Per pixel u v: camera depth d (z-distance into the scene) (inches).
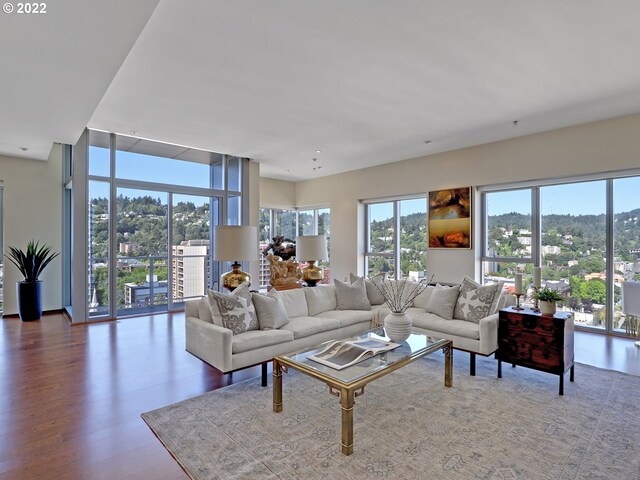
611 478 73.0
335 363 97.8
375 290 187.3
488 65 124.3
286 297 160.9
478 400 109.0
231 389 118.1
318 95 149.7
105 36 90.3
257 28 101.9
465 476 73.7
